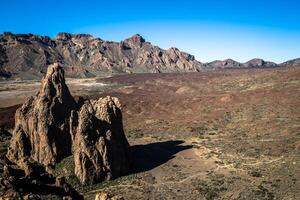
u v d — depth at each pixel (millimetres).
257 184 73750
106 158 76688
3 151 77125
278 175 77000
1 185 38719
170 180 78375
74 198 44781
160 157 94188
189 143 108938
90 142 76062
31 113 81188
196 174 81875
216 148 102375
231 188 72812
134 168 84750
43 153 78500
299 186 70500
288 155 88625
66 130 80625
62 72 85500
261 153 93250
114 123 83188
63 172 75562
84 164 74312
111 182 76312
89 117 78625
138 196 69562
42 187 43594
